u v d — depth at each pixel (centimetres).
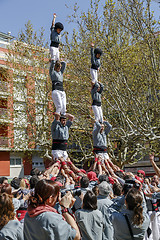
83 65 1923
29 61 2486
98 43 1830
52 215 344
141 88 1958
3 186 550
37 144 2309
